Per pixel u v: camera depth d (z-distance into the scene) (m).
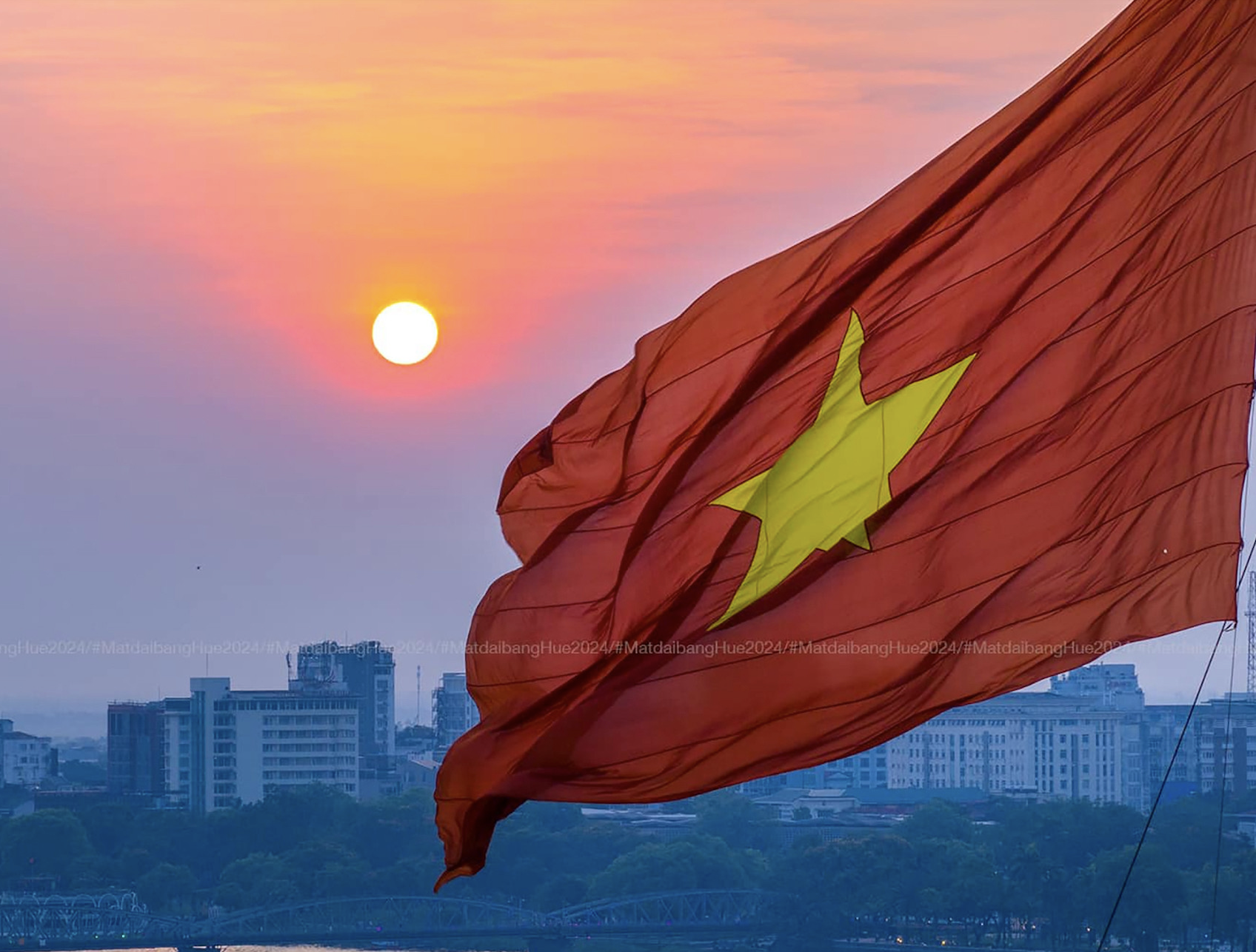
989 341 30.22
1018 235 30.00
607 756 31.20
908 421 30.55
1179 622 29.73
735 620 30.95
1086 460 29.95
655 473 31.77
